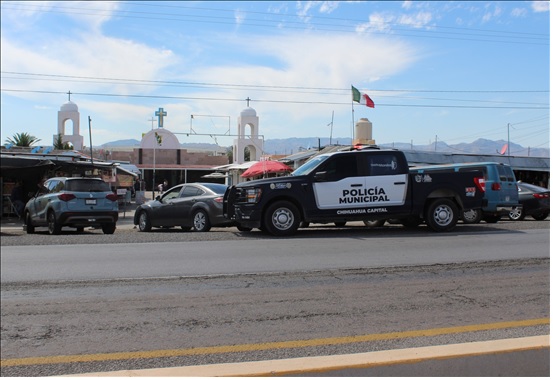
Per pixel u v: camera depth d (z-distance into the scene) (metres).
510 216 18.02
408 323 5.71
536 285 7.23
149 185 55.81
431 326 5.59
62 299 6.75
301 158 32.47
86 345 5.19
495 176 15.55
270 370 4.04
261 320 5.88
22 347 5.15
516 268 8.30
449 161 28.09
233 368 4.15
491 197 15.44
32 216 15.88
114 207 15.25
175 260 9.16
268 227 11.86
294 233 12.01
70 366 4.70
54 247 10.80
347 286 7.27
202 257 9.40
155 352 4.99
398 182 12.19
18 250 10.40
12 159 19.41
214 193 14.23
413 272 8.05
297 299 6.66
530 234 12.09
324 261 8.91
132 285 7.43
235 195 12.18
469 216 15.46
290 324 5.73
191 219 14.40
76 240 11.76
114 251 10.18
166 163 56.34
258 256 9.42
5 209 22.05
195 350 5.03
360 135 35.19
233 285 7.38
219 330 5.57
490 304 6.36
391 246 10.39
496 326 5.54
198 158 57.34
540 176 31.06
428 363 4.14
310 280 7.61
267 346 5.10
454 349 4.34
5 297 6.85
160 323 5.81
